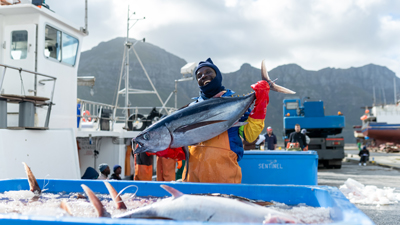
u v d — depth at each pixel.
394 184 9.62
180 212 1.58
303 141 11.57
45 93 7.11
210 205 1.56
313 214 1.72
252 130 2.75
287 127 17.11
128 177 9.21
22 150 4.91
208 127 2.57
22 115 5.50
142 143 2.53
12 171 4.68
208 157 2.73
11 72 6.94
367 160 20.95
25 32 6.97
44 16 7.12
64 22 7.65
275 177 4.71
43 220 1.09
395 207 5.13
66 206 1.52
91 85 10.93
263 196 2.18
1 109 5.07
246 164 4.77
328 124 16.66
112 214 1.79
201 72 2.88
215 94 2.93
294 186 2.13
